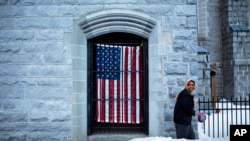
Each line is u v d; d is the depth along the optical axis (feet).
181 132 18.15
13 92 21.36
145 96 22.35
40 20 21.48
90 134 22.35
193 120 21.53
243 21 53.42
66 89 21.29
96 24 21.59
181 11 21.40
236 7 53.57
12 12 21.49
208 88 41.01
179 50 21.36
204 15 56.08
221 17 56.59
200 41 56.08
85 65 22.12
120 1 21.36
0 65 21.43
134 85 22.70
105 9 21.35
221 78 55.93
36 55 21.43
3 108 21.34
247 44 51.03
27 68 21.38
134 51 22.80
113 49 22.86
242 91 50.34
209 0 56.39
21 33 21.48
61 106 21.24
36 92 21.33
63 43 21.40
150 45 21.99
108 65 22.81
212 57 56.08
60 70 21.34
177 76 21.29
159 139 17.37
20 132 21.21
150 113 21.84
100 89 22.71
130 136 21.86
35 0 21.49
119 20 21.56
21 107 21.31
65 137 21.13
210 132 26.66
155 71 21.52
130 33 22.45
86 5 21.42
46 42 21.44
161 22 21.36
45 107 21.26
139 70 22.72
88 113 22.36
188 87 18.35
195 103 21.39
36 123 21.24
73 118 21.17
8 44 21.44
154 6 21.39
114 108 22.72
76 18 21.43
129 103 22.68
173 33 21.36
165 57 21.31
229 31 52.54
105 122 22.66
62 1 21.47
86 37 22.06
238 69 50.70
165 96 21.22
